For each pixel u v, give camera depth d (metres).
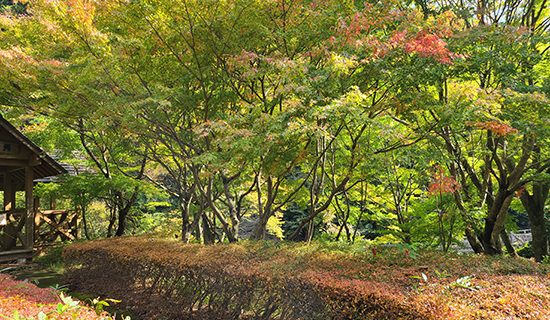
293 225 18.12
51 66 7.50
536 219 8.95
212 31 6.95
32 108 9.15
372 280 4.61
